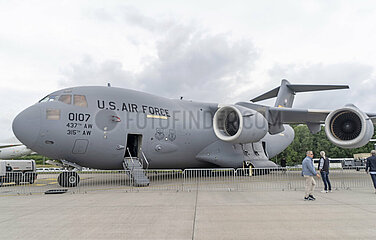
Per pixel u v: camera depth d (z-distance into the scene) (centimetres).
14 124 1009
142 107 1220
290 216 545
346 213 568
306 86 1803
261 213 573
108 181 1327
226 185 1096
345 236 418
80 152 1066
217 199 755
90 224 496
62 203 711
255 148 1678
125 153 1192
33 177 1313
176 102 1411
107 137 1101
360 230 448
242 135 1253
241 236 423
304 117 1479
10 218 546
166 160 1311
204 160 1451
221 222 504
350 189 950
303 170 733
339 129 1246
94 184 1184
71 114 1044
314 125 1609
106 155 1119
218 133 1316
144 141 1201
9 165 1239
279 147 1988
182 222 506
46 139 1005
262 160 1666
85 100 1094
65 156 1058
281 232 440
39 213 589
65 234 438
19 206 675
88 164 1124
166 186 1075
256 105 1484
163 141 1264
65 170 1132
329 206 643
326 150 4662
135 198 783
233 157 1527
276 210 602
